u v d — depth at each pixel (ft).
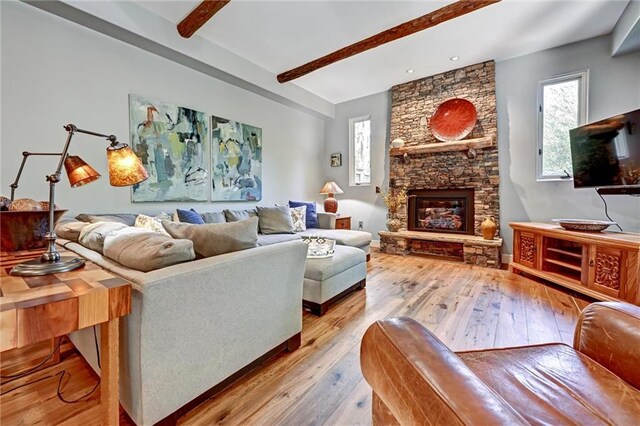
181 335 4.02
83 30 8.90
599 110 11.35
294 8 9.46
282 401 4.53
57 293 3.02
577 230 9.46
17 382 4.96
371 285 10.30
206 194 12.53
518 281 10.67
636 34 9.55
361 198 18.24
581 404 2.47
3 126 7.63
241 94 13.99
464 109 14.05
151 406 3.75
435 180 15.11
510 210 13.30
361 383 4.98
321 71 14.43
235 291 4.71
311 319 7.55
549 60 12.29
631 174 8.67
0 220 4.73
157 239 4.26
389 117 16.92
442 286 10.15
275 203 16.16
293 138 17.25
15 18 7.73
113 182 4.71
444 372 2.00
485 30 10.79
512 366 3.03
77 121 8.85
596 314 3.38
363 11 9.62
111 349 3.39
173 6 9.36
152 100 10.57
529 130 12.80
